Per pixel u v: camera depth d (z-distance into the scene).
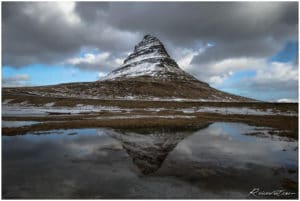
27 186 9.13
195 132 24.77
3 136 21.48
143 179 10.02
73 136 21.80
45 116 39.69
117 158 13.74
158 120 35.44
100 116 41.03
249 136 22.11
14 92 84.06
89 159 13.46
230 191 8.78
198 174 10.77
